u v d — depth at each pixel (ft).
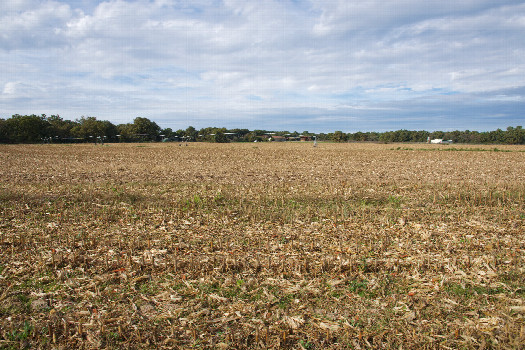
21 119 248.52
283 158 89.51
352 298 14.71
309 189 40.52
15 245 20.68
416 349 11.57
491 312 13.62
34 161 79.41
